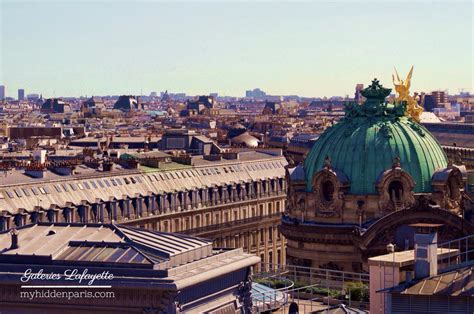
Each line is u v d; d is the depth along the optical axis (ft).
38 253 499.51
